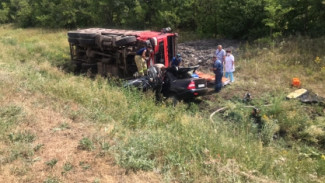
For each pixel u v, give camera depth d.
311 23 17.98
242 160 5.91
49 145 6.16
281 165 6.01
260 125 9.02
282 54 15.30
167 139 6.38
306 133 8.38
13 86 9.45
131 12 25.73
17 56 16.83
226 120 9.38
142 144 6.13
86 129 7.00
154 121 7.81
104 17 27.48
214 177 5.12
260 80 13.12
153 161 5.58
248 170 5.44
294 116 9.03
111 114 8.20
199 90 10.78
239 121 9.08
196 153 5.87
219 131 7.64
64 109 8.19
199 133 6.91
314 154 7.34
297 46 15.61
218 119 9.53
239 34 19.72
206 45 19.14
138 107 8.80
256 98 10.98
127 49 12.90
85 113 7.99
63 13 29.19
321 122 8.91
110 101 9.10
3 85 9.41
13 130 6.61
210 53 17.06
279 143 8.20
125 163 5.47
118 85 12.36
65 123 7.19
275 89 11.84
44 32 28.09
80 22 30.25
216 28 21.41
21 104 8.08
